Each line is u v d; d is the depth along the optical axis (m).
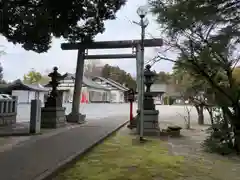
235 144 4.59
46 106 7.71
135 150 4.78
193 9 2.69
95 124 8.55
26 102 25.83
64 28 6.67
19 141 5.10
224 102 4.64
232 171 3.46
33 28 6.16
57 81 8.14
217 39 2.88
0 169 3.11
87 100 31.36
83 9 6.25
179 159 4.09
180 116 12.99
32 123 6.13
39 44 7.27
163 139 6.05
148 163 3.82
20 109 16.59
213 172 3.41
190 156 4.31
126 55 9.23
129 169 3.48
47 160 3.57
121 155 4.34
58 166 3.26
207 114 14.45
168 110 19.36
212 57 3.93
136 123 7.64
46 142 5.00
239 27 2.60
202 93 7.01
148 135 6.60
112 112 15.97
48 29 6.38
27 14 5.72
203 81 5.46
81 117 9.12
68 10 5.99
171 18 3.11
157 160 4.00
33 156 3.79
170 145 5.29
